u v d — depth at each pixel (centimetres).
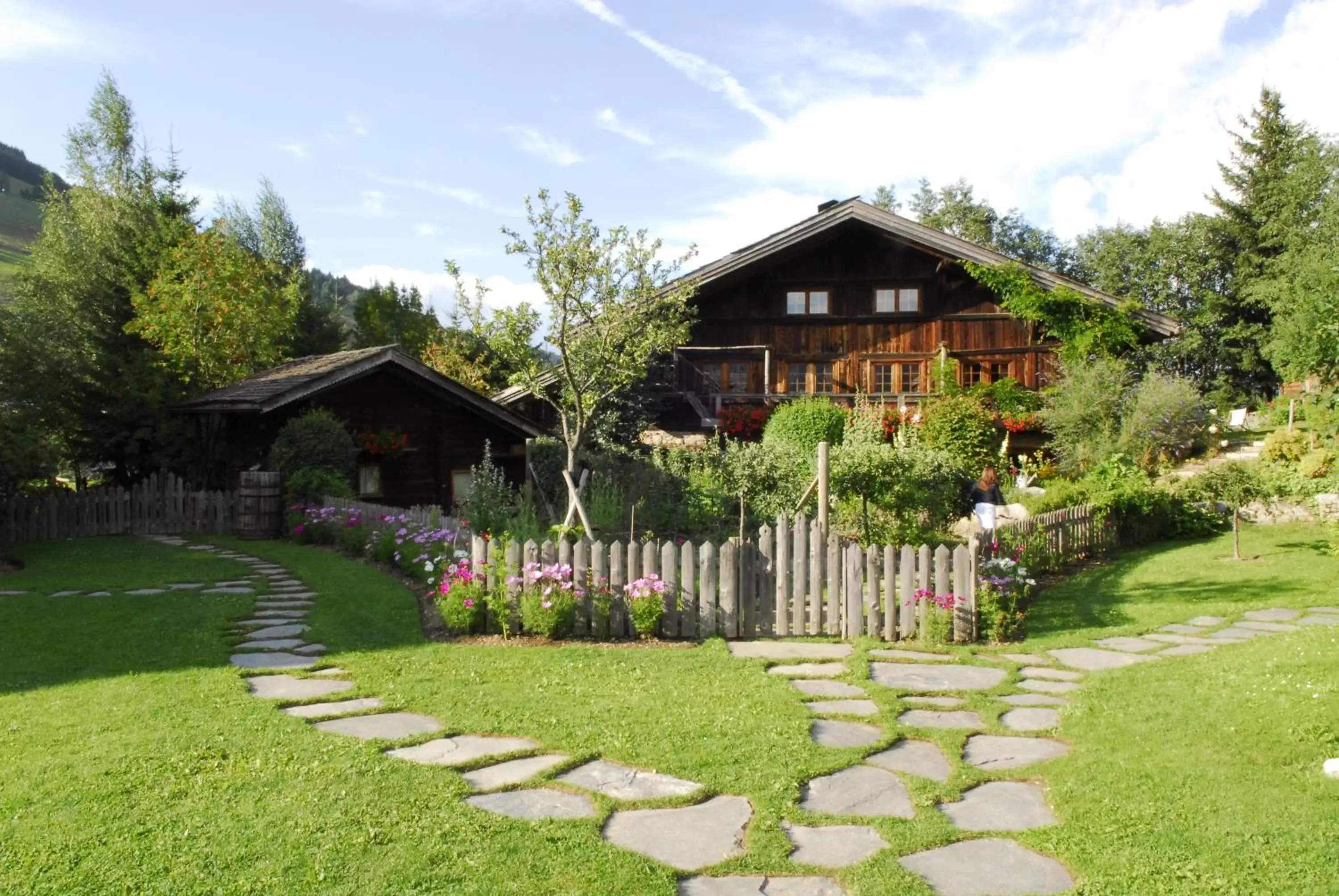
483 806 470
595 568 923
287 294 3447
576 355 1255
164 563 1367
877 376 2716
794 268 2756
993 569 960
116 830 430
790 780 508
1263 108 4747
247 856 406
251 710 623
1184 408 2309
